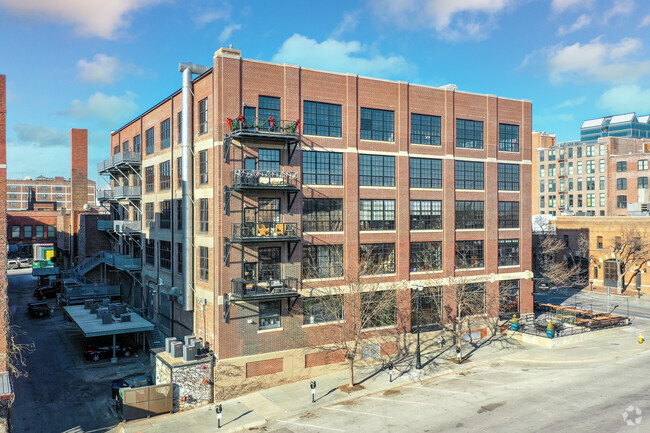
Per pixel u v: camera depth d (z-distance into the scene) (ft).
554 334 132.05
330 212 114.52
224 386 99.30
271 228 104.83
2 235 81.30
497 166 139.64
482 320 136.05
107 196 177.37
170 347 102.83
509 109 142.31
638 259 211.00
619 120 570.87
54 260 268.21
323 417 87.25
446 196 129.90
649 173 295.28
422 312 126.93
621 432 76.48
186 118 114.73
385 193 121.29
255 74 104.94
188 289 114.83
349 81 115.75
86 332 121.39
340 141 115.14
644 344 128.67
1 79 81.82
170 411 92.68
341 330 109.19
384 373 110.42
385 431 80.07
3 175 81.61
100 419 90.17
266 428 83.76
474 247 136.26
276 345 105.81
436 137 129.80
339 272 114.62
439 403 91.40
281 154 107.45
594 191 330.54
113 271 190.80
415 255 126.31
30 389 105.19
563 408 86.84
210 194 106.32
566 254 243.40
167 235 133.39
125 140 172.65
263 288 102.94
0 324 80.79
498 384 100.94
